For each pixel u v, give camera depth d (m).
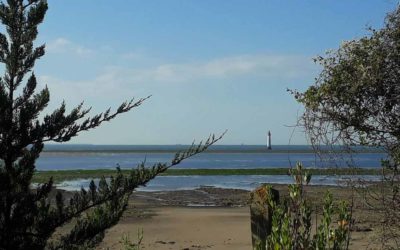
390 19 5.84
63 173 55.62
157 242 13.64
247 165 87.62
